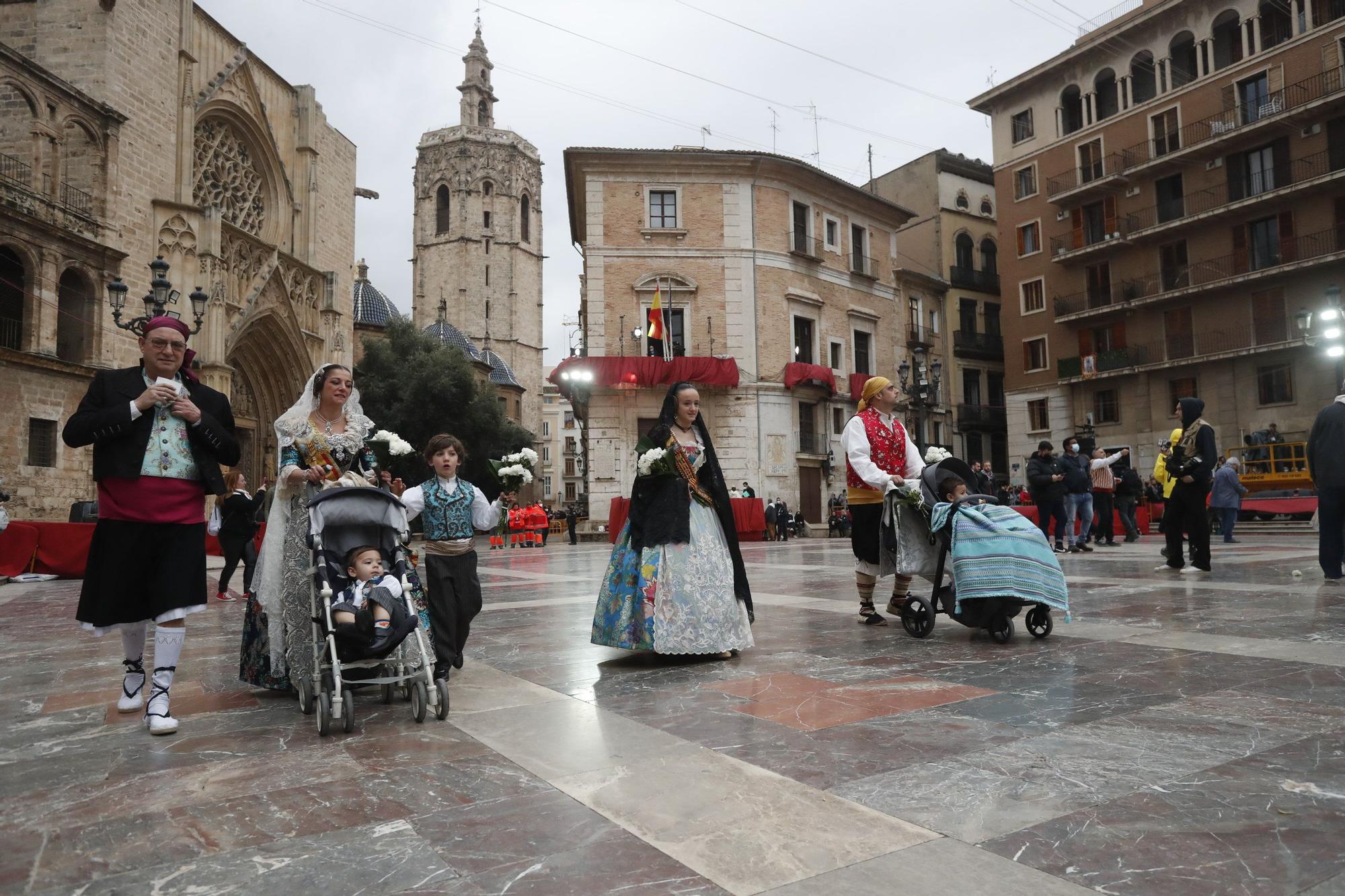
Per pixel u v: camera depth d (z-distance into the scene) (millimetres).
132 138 26688
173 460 3930
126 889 2057
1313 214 29016
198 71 30594
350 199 40938
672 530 5070
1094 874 1977
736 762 2963
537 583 11188
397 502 4293
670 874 2062
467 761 3105
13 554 14484
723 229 30844
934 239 42062
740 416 30438
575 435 101312
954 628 6070
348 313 40406
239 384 33938
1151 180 33500
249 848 2305
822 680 4328
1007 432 41406
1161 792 2502
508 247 82312
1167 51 33062
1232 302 31281
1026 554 5230
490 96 85438
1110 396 35344
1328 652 4473
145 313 26766
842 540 28281
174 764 3172
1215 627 5430
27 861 2244
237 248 31625
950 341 41250
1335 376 28359
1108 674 4184
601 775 2879
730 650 5066
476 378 45719
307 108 36969
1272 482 21547
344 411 4707
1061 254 35750
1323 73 28516
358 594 3883
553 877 2066
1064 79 36688
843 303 34438
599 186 30406
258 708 4164
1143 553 13000
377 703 4258
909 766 2844
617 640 5098
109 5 25844
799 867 2076
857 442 6137
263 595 4258
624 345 30156
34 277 22891
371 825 2457
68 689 4738
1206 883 1912
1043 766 2793
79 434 3789
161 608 3777
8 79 22219
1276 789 2494
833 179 33094
